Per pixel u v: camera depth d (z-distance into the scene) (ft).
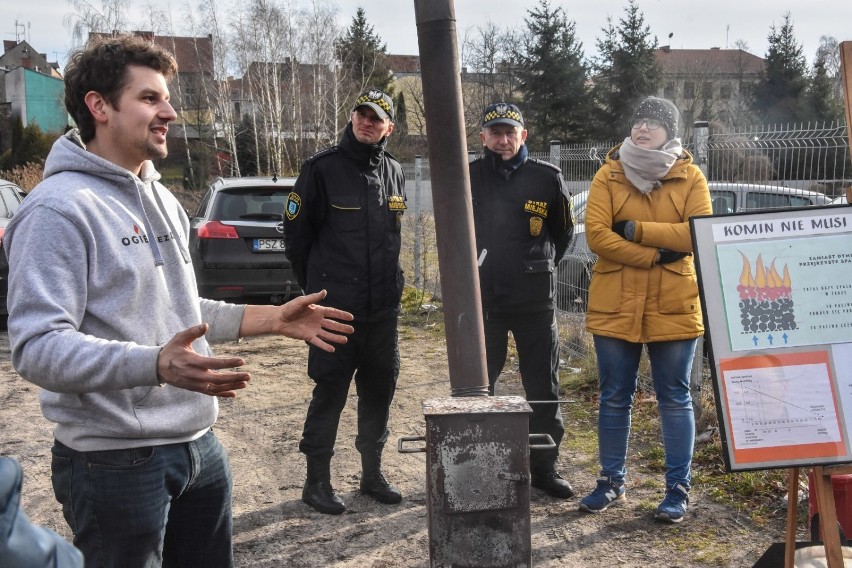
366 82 133.28
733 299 8.96
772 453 8.69
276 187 28.86
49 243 6.23
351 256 13.00
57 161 6.68
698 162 16.67
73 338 6.02
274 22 102.01
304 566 11.76
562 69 141.28
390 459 16.26
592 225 12.55
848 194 9.29
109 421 6.58
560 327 24.23
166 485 6.90
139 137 6.89
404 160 125.90
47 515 13.71
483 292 13.70
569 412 18.67
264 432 17.99
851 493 10.16
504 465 7.45
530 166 13.83
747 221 9.07
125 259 6.60
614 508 13.28
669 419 12.67
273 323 7.69
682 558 11.57
